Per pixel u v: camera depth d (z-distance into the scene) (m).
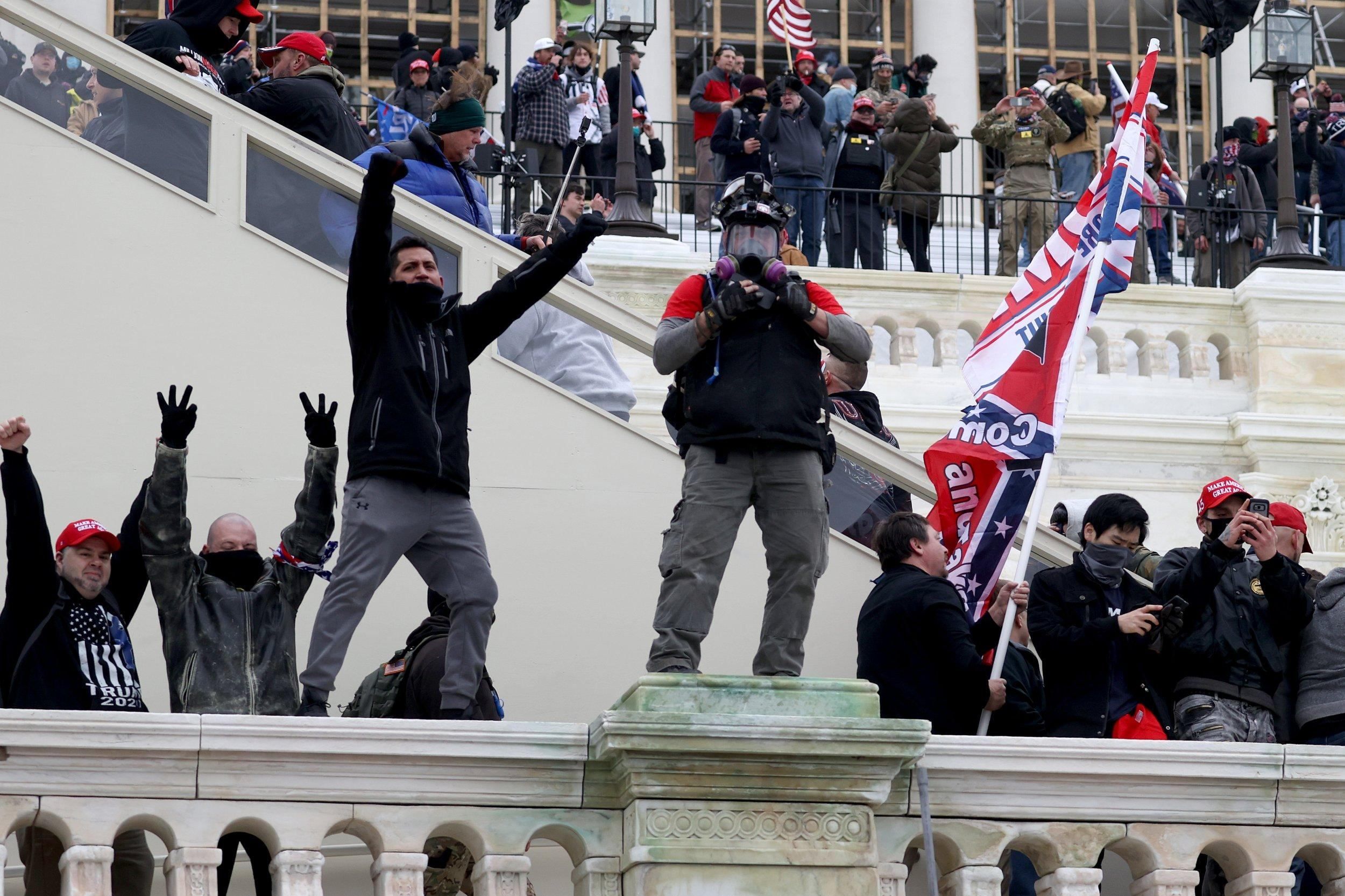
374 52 97.00
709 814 21.83
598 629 32.81
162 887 27.77
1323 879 24.08
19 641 23.83
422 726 21.64
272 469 32.53
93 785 20.69
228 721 21.08
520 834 21.84
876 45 99.25
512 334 33.69
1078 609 27.09
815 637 33.09
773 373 23.70
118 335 32.47
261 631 25.20
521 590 32.69
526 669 32.34
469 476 25.47
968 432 30.17
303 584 25.62
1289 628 27.25
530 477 33.19
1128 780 23.44
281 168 33.72
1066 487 60.91
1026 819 23.20
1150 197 68.62
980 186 86.94
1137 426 61.44
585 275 38.12
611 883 21.89
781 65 98.81
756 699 22.25
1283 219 65.44
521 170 62.50
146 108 33.41
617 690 32.62
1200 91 100.69
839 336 23.91
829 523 33.12
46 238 32.53
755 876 21.67
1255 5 67.75
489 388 33.34
